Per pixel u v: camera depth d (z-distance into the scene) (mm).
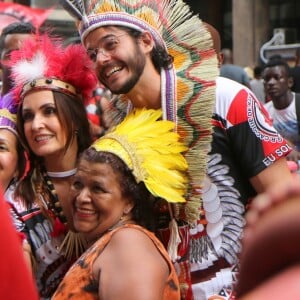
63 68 3086
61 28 4461
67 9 3049
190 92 2883
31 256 3061
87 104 3242
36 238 3062
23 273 1267
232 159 2992
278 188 816
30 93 3080
